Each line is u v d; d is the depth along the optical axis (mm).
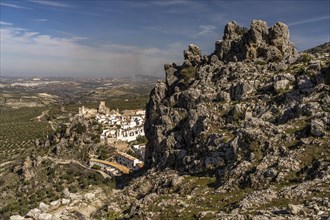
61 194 109125
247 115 68062
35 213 71750
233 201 48781
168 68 108188
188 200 54250
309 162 50062
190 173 66500
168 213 51062
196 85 87000
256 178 51656
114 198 75312
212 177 60875
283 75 73938
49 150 153875
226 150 62781
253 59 87000
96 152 155500
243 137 60438
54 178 122500
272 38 87562
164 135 83875
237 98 75938
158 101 98000
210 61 97000
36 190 116562
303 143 53969
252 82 76500
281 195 44375
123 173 118500
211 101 78562
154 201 58594
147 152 99125
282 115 64375
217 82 83812
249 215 39969
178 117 83688
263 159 54719
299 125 59000
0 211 102625
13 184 125125
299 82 69000
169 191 62875
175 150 75938
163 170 75312
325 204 38531
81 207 75500
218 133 67625
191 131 74875
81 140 158875
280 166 51156
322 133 54031
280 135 58000
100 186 98562
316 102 61812
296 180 48125
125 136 188625
